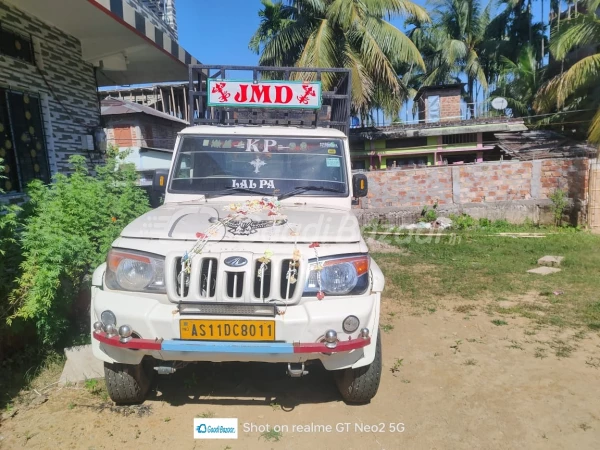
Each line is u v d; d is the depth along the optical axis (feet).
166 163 51.60
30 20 18.74
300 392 11.35
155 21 24.03
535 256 28.35
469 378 12.16
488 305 18.56
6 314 11.05
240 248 9.03
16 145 17.87
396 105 55.47
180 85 68.74
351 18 47.19
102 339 8.82
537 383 11.87
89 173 22.75
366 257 9.39
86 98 23.03
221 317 8.61
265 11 62.90
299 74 47.11
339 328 8.74
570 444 9.32
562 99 49.01
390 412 10.47
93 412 10.25
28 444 9.07
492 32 88.02
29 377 11.44
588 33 44.93
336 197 12.58
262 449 9.11
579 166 39.14
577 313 17.39
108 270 9.38
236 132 13.21
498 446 9.27
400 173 43.70
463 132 72.13
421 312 17.67
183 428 9.76
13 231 11.45
